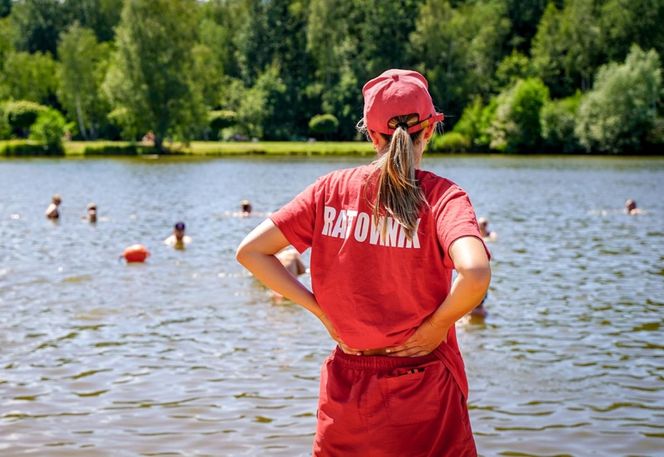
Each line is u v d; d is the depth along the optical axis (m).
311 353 9.69
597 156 75.81
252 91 103.88
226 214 27.16
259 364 9.23
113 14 126.81
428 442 3.36
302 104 105.44
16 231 22.03
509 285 14.30
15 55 103.94
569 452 6.71
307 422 7.39
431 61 96.00
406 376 3.34
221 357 9.50
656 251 18.59
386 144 3.52
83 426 7.26
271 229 3.51
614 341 10.28
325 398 3.48
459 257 3.10
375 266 3.34
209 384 8.48
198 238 20.81
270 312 11.88
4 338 10.28
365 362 3.41
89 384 8.46
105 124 96.75
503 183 42.62
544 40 98.00
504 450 6.76
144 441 6.92
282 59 111.44
